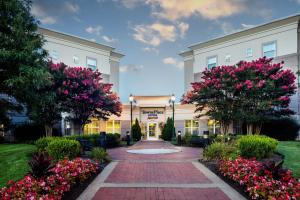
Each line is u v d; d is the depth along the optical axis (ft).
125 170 32.60
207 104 72.54
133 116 106.93
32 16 49.96
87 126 95.45
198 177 28.40
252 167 25.91
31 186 19.35
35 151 39.32
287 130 72.69
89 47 95.86
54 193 19.81
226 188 23.90
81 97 62.49
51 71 60.70
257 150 33.96
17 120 74.18
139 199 20.72
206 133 59.52
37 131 72.18
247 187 21.71
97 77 69.36
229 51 90.38
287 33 77.51
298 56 75.10
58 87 61.05
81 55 93.50
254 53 84.07
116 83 106.22
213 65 94.58
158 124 109.09
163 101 107.86
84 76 64.90
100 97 67.26
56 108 63.10
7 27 45.01
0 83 46.39
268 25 80.64
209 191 22.95
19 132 71.51
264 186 19.54
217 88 67.92
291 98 74.59
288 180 20.33
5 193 18.24
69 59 89.86
